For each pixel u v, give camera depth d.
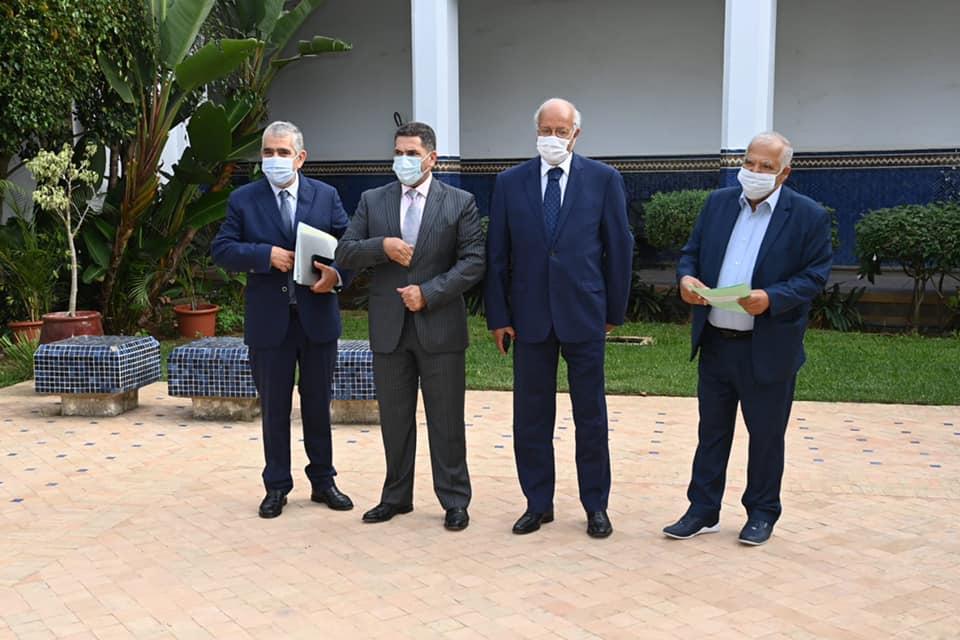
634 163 12.16
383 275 4.14
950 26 10.72
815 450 5.38
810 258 3.79
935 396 6.61
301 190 4.31
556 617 3.29
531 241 3.97
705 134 11.84
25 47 7.48
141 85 8.56
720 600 3.41
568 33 12.25
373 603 3.41
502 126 12.69
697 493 4.07
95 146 8.31
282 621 3.27
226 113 9.34
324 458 4.46
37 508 4.48
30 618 3.30
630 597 3.45
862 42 11.09
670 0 11.78
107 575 3.68
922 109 10.95
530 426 4.12
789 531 4.12
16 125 7.82
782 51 11.41
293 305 4.25
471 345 8.75
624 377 7.36
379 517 4.26
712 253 3.96
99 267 9.00
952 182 10.88
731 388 4.00
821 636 3.13
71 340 6.52
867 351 8.14
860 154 11.25
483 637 3.14
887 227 8.73
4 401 6.79
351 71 13.20
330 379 4.40
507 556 3.86
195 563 3.80
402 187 4.12
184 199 9.33
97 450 5.49
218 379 6.12
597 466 4.07
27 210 9.77
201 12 8.50
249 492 4.71
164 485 4.83
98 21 8.00
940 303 9.27
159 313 10.20
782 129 11.53
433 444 4.20
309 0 9.95
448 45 10.47
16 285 8.62
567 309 3.94
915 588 3.52
